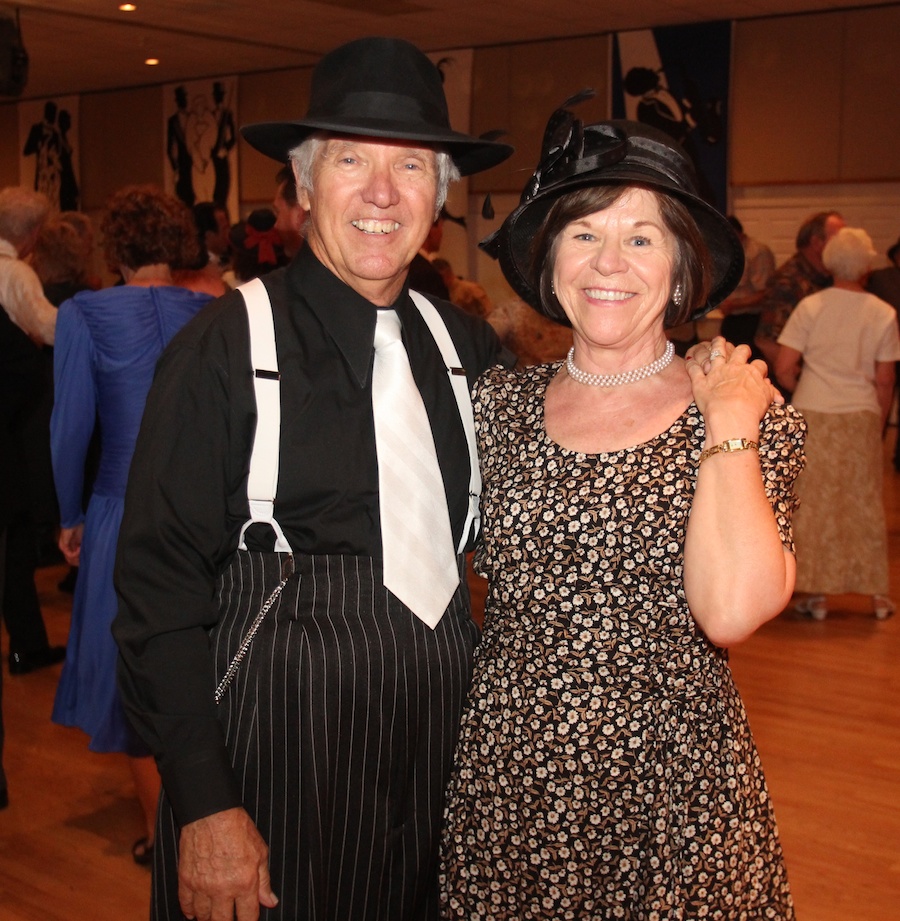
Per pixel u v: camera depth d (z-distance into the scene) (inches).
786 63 356.8
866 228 357.4
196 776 56.8
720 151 370.9
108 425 105.0
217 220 194.1
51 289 182.7
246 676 59.4
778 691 151.2
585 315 60.2
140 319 104.5
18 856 110.5
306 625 59.6
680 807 57.1
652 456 58.1
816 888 104.3
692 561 54.4
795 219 369.7
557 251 62.0
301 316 62.7
